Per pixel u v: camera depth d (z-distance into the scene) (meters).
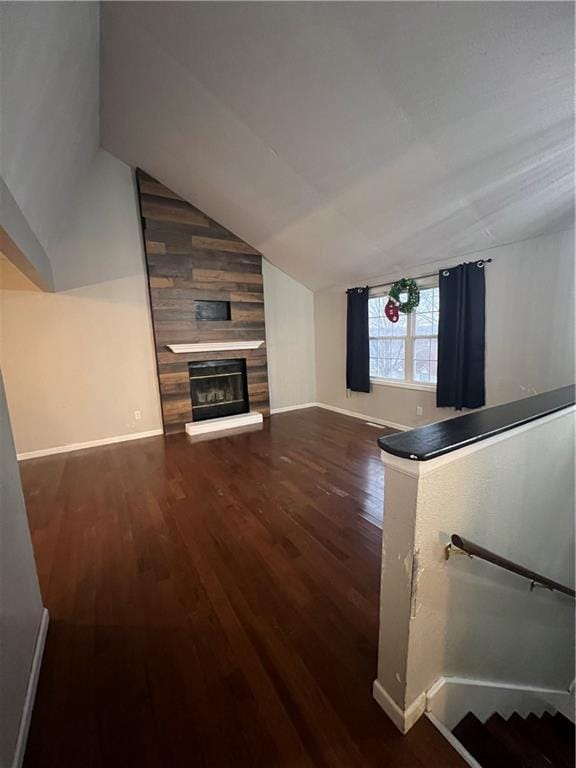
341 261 4.45
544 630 1.83
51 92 1.77
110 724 1.14
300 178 3.14
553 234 2.79
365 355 4.80
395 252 3.81
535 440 1.43
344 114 2.34
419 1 1.60
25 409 3.73
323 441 4.13
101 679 1.30
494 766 1.29
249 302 5.03
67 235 3.79
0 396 1.23
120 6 2.03
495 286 3.25
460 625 1.25
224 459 3.60
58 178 2.67
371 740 1.09
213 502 2.69
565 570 1.90
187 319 4.53
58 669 1.34
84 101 2.51
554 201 2.49
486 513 1.24
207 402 4.93
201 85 2.53
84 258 3.92
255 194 3.66
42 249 2.99
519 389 3.15
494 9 1.54
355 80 2.08
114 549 2.11
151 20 2.12
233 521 2.40
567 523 1.81
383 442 1.02
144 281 4.32
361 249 3.99
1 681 0.98
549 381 2.92
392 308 4.32
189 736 1.11
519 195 2.53
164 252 4.29
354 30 1.82
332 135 2.54
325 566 1.93
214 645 1.44
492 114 1.99
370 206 3.18
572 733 1.60
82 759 1.05
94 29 2.07
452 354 3.59
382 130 2.35
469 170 2.42
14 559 1.21
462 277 3.43
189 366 4.67
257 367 5.22
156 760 1.05
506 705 1.60
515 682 1.68
